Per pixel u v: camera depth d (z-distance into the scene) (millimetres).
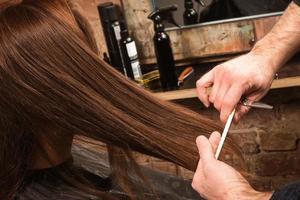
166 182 1171
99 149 1087
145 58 1765
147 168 1210
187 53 1731
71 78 794
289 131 1771
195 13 1661
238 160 1160
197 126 937
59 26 792
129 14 1707
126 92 856
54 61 782
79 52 802
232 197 812
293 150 1805
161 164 1622
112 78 838
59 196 899
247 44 1670
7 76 771
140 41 1739
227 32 1669
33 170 897
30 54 769
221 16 1650
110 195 950
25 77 773
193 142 915
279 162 1838
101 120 827
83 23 874
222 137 901
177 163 913
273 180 1876
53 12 802
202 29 1682
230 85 1080
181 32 1699
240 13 1631
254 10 1614
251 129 1792
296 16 1209
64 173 927
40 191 895
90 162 1073
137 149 893
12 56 765
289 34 1213
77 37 807
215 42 1695
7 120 805
